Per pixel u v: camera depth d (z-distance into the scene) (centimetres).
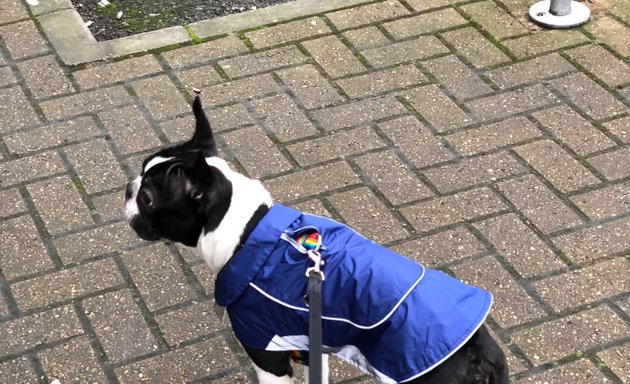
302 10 193
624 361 122
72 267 138
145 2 200
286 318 99
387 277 96
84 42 184
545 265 136
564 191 149
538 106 167
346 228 102
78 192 151
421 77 174
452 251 139
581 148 157
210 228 100
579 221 143
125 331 129
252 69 177
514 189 150
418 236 142
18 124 165
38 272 137
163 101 169
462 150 158
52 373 123
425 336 94
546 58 178
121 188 151
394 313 95
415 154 157
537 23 186
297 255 98
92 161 157
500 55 179
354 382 122
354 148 158
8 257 140
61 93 172
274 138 161
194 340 127
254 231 100
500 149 158
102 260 139
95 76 176
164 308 132
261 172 154
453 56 179
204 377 123
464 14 190
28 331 129
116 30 191
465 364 95
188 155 102
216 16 195
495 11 191
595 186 150
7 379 122
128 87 173
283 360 104
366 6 194
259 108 168
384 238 142
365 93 171
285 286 98
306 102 169
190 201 99
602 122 163
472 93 170
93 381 122
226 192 100
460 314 95
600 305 130
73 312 131
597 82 172
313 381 92
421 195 149
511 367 122
